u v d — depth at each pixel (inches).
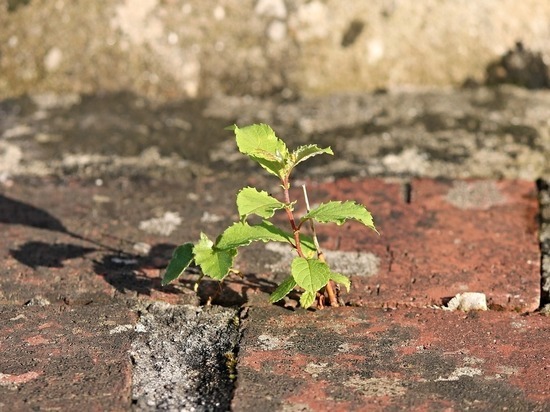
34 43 236.5
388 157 208.1
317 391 134.6
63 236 178.2
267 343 146.3
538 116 225.0
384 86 237.0
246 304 156.9
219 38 236.2
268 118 225.9
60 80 236.5
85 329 150.6
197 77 236.4
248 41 236.2
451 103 231.8
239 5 235.8
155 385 137.3
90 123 224.2
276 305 156.6
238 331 149.9
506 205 189.0
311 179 200.5
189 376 139.4
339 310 155.3
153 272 166.2
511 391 134.8
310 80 236.4
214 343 147.5
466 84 237.8
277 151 143.3
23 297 158.7
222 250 148.3
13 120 225.9
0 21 236.8
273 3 235.3
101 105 232.4
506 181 198.2
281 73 236.4
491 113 226.4
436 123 222.4
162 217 185.6
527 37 236.5
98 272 165.8
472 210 187.3
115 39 235.8
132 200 192.1
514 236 177.8
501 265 168.1
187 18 235.9
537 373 139.0
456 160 206.4
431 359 142.4
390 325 151.3
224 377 139.0
